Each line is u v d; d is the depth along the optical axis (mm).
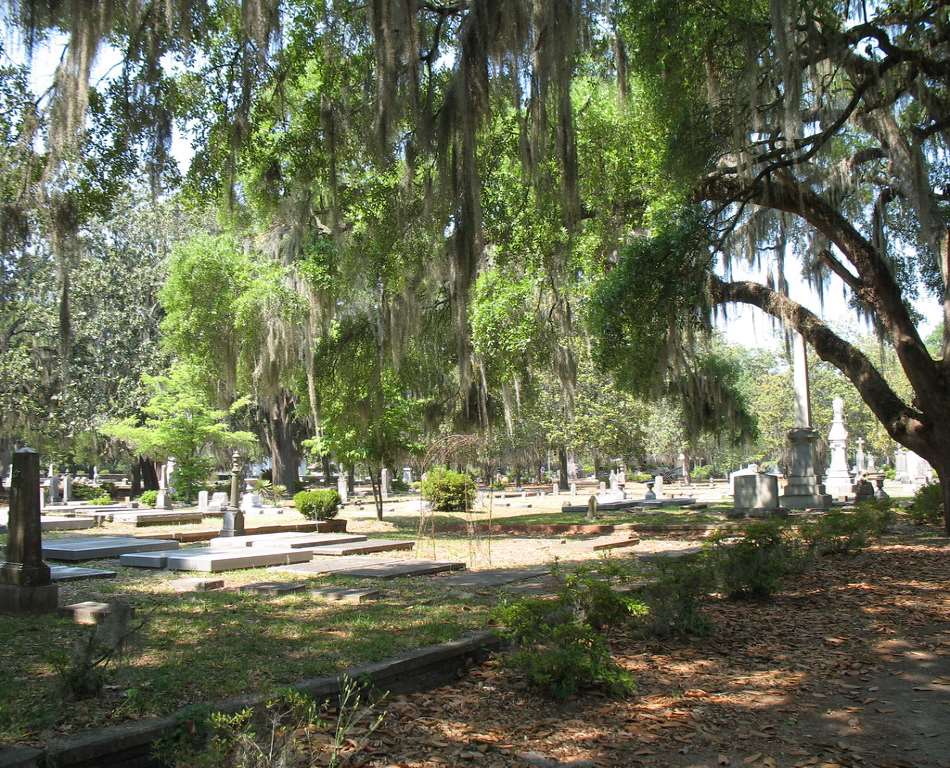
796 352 27500
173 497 35781
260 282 19891
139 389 36531
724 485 58156
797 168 15375
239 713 4363
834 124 12492
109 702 4742
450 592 9164
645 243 14828
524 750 4660
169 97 11781
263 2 10453
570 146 9641
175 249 21859
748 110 12461
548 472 76312
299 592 9297
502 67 9969
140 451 33875
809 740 4867
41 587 7902
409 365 21750
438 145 10141
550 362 21656
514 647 6625
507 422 23844
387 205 15414
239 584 9914
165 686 5020
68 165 11195
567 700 5566
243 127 11188
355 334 21094
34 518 8062
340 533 18484
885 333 20094
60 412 36906
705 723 5160
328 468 48719
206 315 20953
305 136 13805
